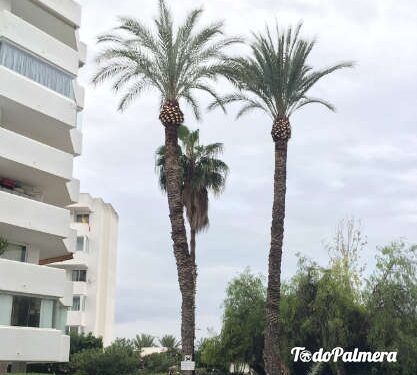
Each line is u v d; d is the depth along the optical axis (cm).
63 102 3170
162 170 3856
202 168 3709
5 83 2878
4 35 2923
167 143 2598
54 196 3431
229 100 2930
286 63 2758
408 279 3478
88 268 6294
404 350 3303
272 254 2669
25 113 3039
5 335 2717
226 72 2689
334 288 3472
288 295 3625
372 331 3366
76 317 6088
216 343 3878
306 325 3453
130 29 2653
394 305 3438
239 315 3878
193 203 3684
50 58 3145
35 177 3127
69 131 3275
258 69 2777
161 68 2627
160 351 7331
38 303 2952
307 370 3562
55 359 2930
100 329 6294
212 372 4322
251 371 4100
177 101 2631
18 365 3125
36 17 3306
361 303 3516
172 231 2567
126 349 5128
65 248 3291
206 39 2661
